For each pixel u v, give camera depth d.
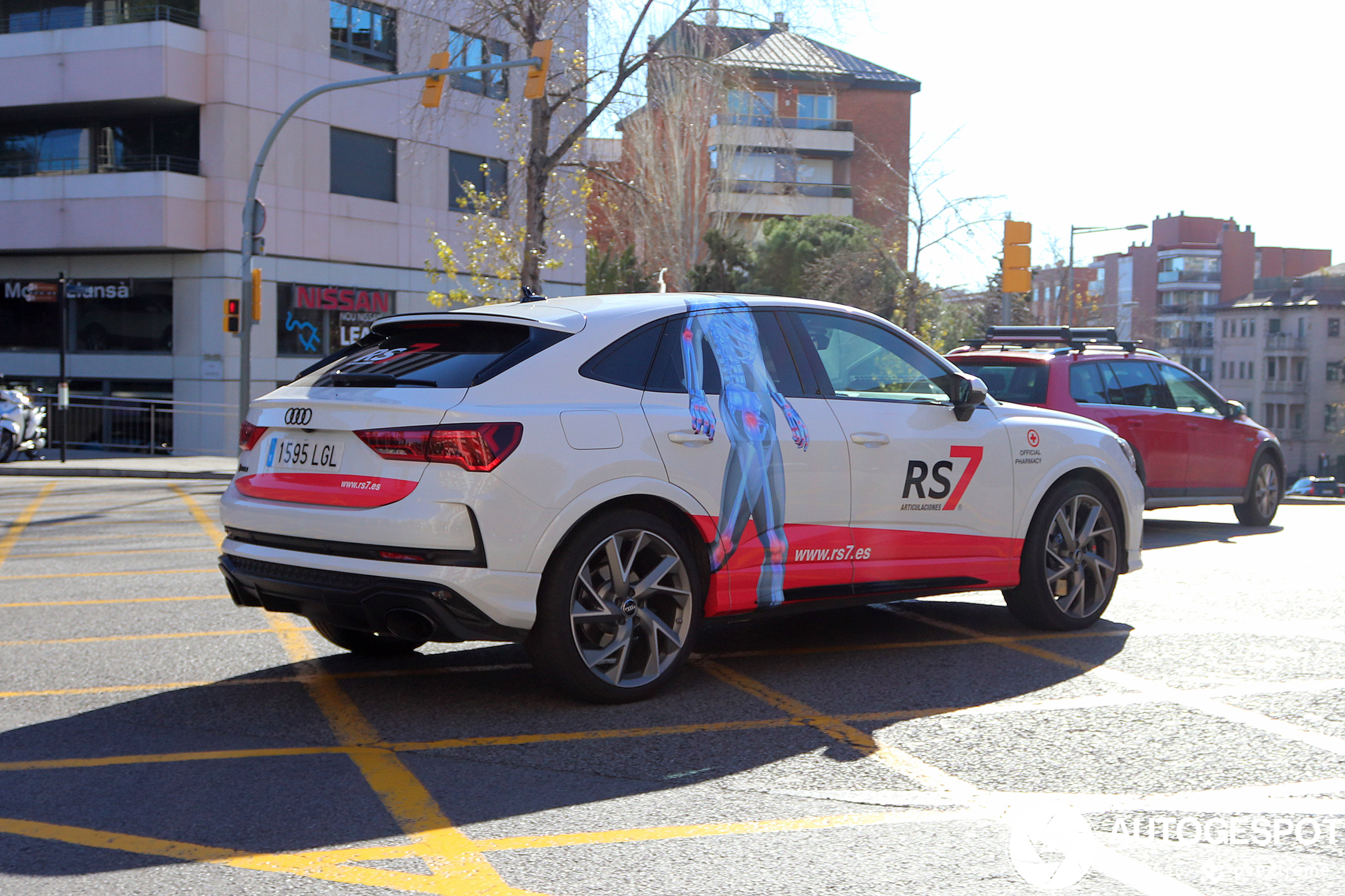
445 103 30.52
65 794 4.12
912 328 30.86
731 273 44.50
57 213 28.27
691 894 3.29
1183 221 116.50
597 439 5.09
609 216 30.30
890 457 6.07
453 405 4.87
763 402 5.70
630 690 5.29
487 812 3.94
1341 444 93.75
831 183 63.00
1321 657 6.21
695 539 5.45
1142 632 6.90
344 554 4.97
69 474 21.92
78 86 27.91
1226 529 12.87
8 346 30.69
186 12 28.45
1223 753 4.55
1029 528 6.78
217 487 19.09
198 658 6.30
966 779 4.27
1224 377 102.38
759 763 4.46
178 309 28.91
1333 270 97.12
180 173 27.88
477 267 27.16
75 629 7.07
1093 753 4.57
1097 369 11.51
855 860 3.52
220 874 3.42
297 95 29.48
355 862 3.51
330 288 30.45
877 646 6.58
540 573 4.95
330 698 5.45
